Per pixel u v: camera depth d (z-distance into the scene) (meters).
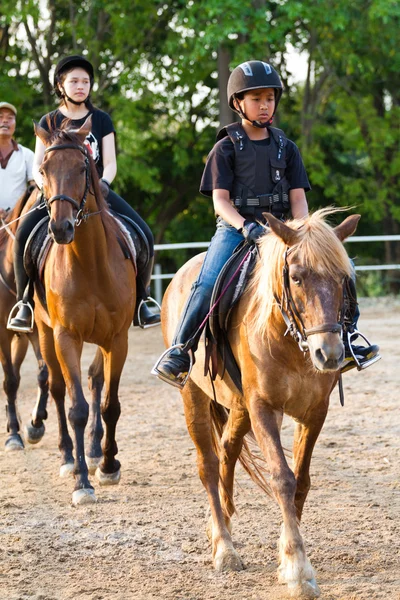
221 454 6.61
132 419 11.70
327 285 5.07
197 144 33.19
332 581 5.70
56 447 10.34
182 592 5.57
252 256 6.07
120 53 28.66
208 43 24.36
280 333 5.50
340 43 27.81
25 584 5.76
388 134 30.16
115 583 5.77
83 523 7.18
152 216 38.34
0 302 10.14
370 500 7.70
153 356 17.45
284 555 5.46
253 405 5.67
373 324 20.12
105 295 8.27
